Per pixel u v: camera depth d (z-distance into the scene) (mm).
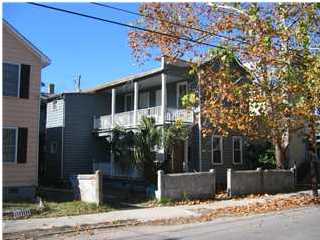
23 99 21047
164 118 25875
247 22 19781
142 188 22984
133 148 23953
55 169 31203
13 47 20859
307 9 17719
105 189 24703
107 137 30891
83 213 15727
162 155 25484
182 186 19328
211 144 27812
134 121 27797
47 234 12258
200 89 22297
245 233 11961
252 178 22406
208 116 21594
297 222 14000
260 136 22438
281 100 20391
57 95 31375
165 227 13414
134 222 14273
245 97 20828
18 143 20750
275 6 18922
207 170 27312
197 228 13047
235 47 19781
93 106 32000
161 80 28438
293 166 28812
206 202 19281
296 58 18812
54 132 31703
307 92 19109
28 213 15219
